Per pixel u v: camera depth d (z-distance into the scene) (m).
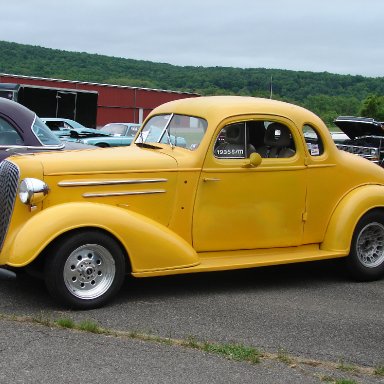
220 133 6.09
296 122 6.42
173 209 5.95
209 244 6.11
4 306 5.43
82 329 4.72
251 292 6.18
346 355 4.57
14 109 7.93
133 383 3.81
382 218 6.77
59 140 8.33
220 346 4.50
